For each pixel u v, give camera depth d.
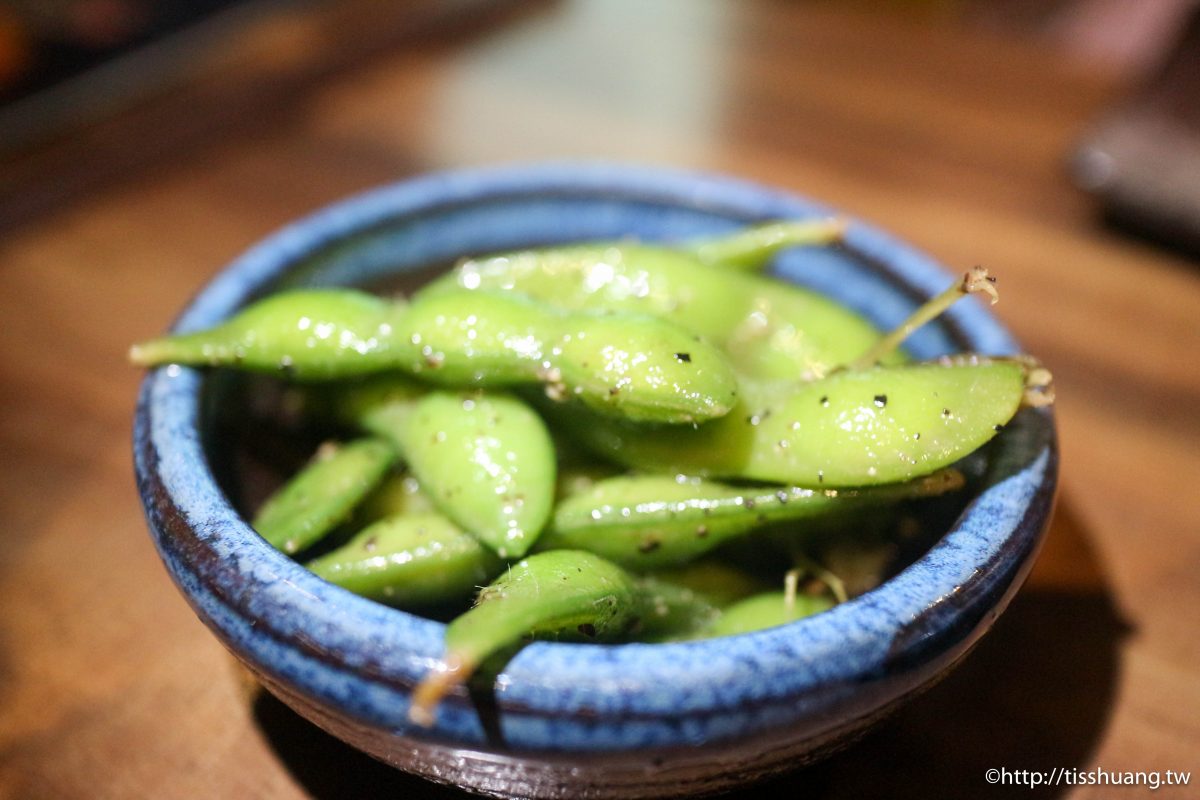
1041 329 0.20
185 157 0.24
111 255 0.21
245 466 0.15
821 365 0.15
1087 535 0.17
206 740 0.14
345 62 0.28
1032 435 0.13
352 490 0.14
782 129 0.26
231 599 0.11
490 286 0.16
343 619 0.11
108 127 0.24
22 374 0.19
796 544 0.14
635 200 0.17
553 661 0.11
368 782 0.14
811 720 0.11
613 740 0.11
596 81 0.28
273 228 0.22
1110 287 0.21
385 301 0.15
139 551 0.16
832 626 0.11
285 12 0.29
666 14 0.32
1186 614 0.16
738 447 0.14
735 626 0.14
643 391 0.13
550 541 0.13
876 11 0.35
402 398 0.15
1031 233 0.23
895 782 0.14
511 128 0.26
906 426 0.13
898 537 0.14
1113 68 0.29
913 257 0.16
